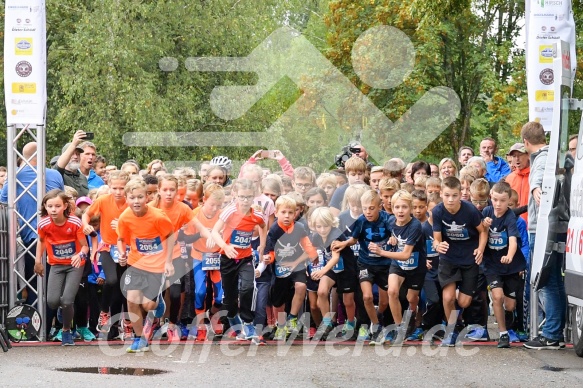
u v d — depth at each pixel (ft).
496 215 50.98
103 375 41.57
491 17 138.31
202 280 52.65
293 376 41.55
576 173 46.50
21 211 54.19
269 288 52.31
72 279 50.49
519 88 134.41
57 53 155.84
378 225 51.19
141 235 48.21
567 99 47.65
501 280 51.06
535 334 51.57
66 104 151.84
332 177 57.00
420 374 42.11
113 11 146.61
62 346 50.60
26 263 54.34
